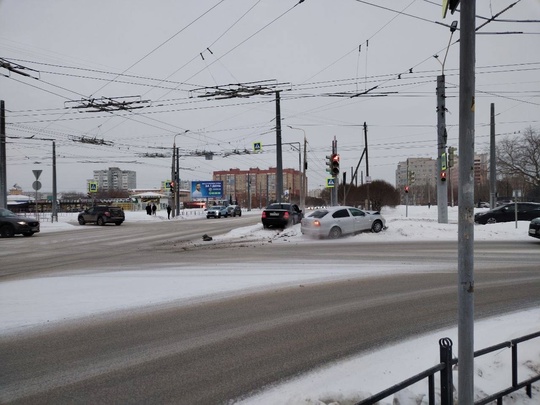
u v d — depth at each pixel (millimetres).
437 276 9719
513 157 52938
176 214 54031
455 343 5102
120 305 7254
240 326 6047
